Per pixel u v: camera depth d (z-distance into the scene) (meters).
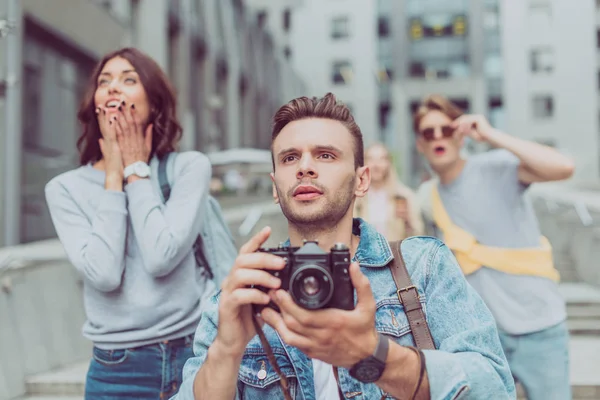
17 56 8.40
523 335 2.34
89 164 2.07
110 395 1.83
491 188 2.47
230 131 25.03
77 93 13.23
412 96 37.09
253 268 1.07
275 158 1.29
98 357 1.86
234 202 17.92
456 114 2.64
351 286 1.01
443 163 2.58
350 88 38.09
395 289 1.28
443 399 1.07
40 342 4.01
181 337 1.87
